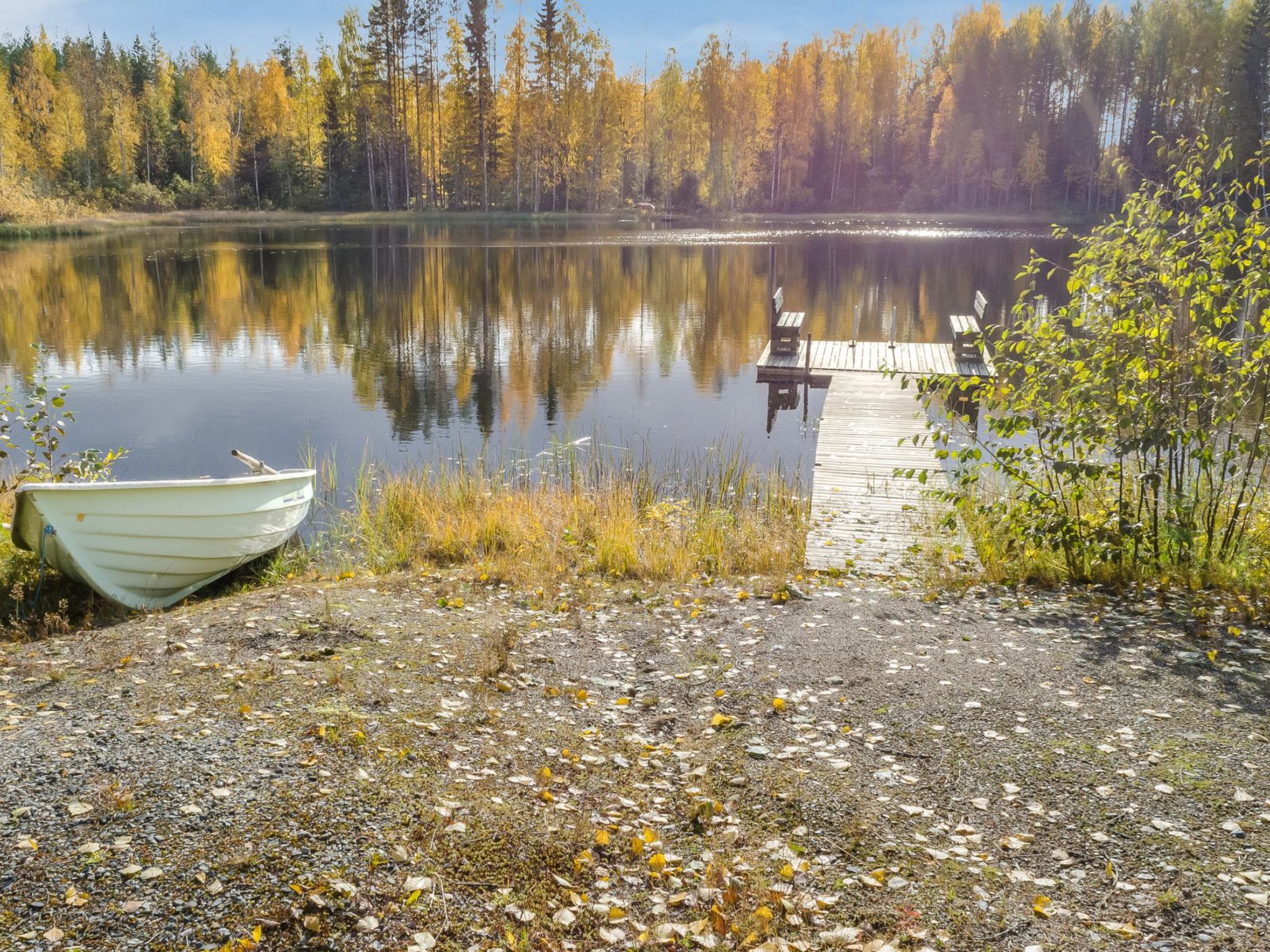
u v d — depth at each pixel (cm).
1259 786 359
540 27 6362
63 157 5897
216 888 282
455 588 664
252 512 740
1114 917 288
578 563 743
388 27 6462
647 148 7144
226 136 6544
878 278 3095
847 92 7250
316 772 352
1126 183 6250
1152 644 515
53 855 291
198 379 1539
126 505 650
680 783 376
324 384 1518
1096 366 656
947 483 941
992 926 286
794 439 1202
